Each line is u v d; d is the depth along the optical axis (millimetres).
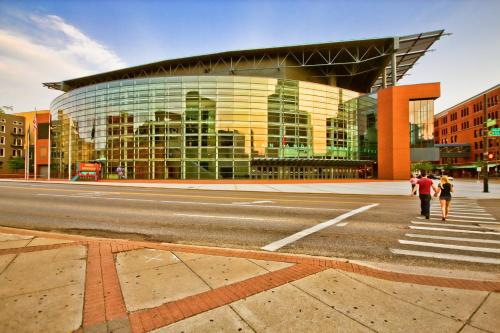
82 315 2838
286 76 44156
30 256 4637
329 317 2855
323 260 4691
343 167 42750
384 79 46250
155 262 4430
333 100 42250
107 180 36031
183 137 37531
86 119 42438
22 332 2541
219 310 2975
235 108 37781
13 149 68375
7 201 13336
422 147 40188
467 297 3352
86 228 7613
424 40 41250
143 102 38750
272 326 2691
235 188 23141
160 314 2881
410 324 2744
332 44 40719
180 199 14438
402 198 16188
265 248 5785
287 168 38719
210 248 5301
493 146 60719
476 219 9133
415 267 4727
